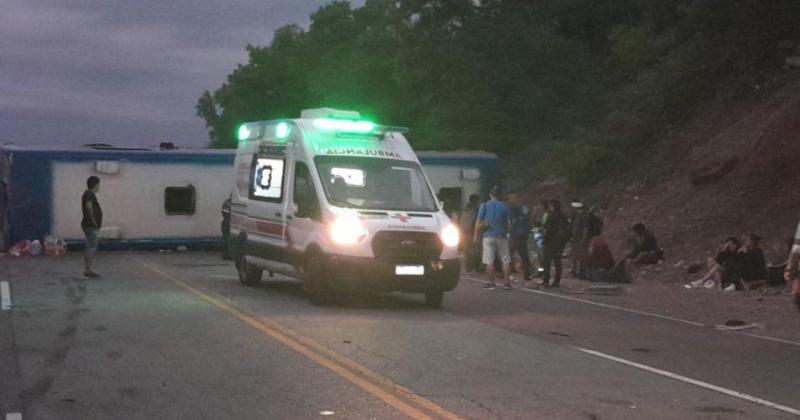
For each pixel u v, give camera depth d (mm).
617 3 44000
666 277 22406
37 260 24672
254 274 18094
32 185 27266
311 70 63312
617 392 9188
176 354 10672
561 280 21719
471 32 43719
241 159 19016
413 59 46562
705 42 32875
